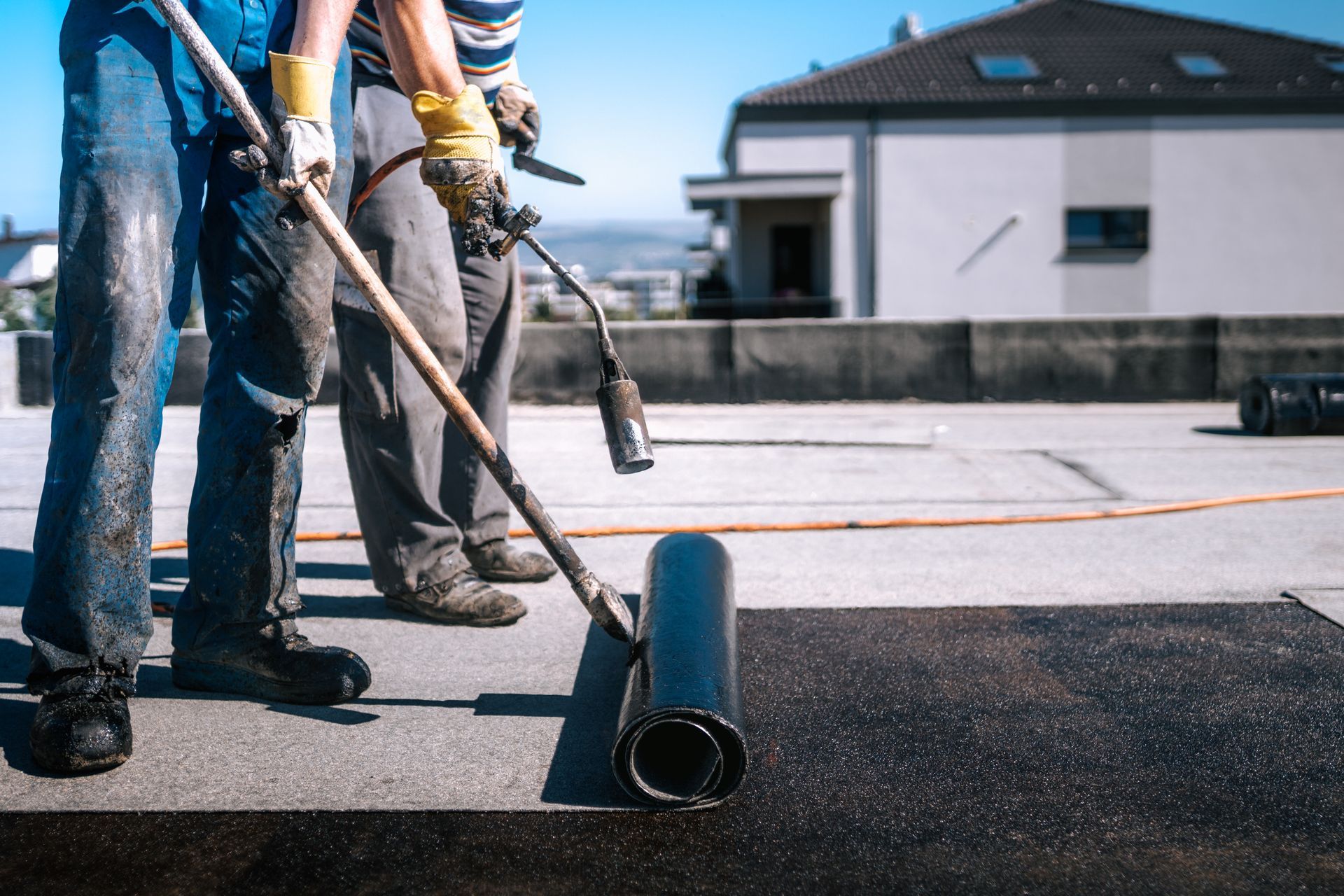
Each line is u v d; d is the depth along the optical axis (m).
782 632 2.64
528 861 1.56
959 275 20.89
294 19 2.04
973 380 7.91
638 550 3.51
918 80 21.64
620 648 2.54
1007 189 20.77
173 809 1.70
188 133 1.91
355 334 2.56
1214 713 2.12
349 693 2.15
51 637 1.87
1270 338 7.99
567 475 4.86
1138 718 2.10
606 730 2.04
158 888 1.48
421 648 2.53
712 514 4.04
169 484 4.64
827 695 2.22
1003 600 2.93
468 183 1.96
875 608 2.85
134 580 1.90
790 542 3.63
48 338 7.38
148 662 2.41
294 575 2.21
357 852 1.58
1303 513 4.04
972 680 2.31
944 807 1.74
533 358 7.65
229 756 1.90
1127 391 7.98
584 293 1.95
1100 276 20.98
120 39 1.80
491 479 3.03
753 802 1.75
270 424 2.10
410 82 1.99
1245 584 3.06
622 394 1.92
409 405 2.58
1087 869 1.55
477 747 1.96
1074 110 20.61
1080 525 3.88
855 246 20.88
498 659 2.45
